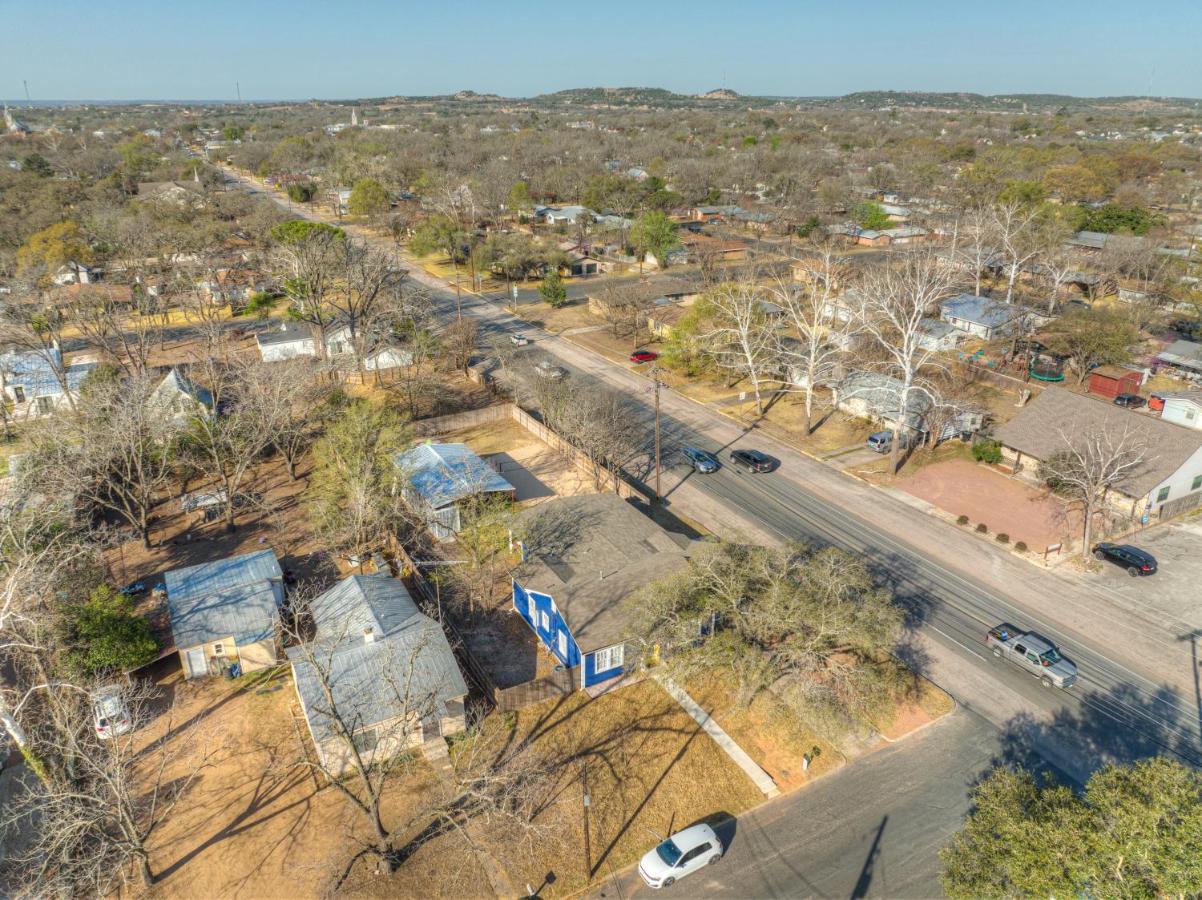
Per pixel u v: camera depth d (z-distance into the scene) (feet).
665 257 391.65
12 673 118.83
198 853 89.15
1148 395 221.66
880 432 199.93
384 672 100.01
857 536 156.15
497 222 478.18
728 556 115.34
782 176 581.53
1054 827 66.85
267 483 182.91
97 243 386.73
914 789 97.81
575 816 93.91
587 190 552.41
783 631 105.81
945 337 262.26
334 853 88.99
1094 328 226.38
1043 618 131.03
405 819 93.50
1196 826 60.59
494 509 152.97
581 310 329.93
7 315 239.71
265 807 95.55
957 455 192.44
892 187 596.29
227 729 108.37
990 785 76.95
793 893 84.12
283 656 122.21
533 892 84.74
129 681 107.76
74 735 85.15
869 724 100.53
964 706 112.06
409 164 625.82
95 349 271.08
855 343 238.27
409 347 254.06
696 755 103.19
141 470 155.94
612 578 126.21
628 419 212.02
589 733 106.93
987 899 68.74
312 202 571.69
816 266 320.29
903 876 85.97
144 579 143.74
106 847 81.51
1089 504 142.92
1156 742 105.29
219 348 251.60
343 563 148.56
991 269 349.82
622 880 86.43
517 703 111.34
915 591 138.31
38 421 197.88
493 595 140.15
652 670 117.50
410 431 195.31
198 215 460.14
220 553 152.76
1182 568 144.46
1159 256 336.49
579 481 183.52
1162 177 582.76
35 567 106.73
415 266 406.82
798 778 99.66
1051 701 112.88
